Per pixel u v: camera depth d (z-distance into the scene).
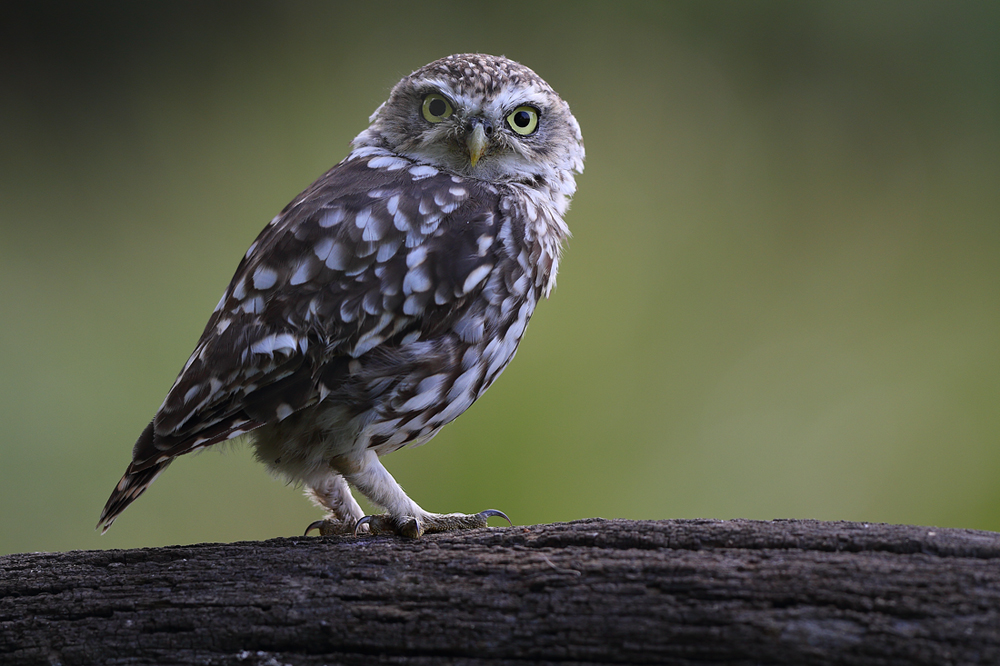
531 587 4.63
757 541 4.73
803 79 15.50
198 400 5.64
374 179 6.36
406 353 5.81
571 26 15.50
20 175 14.62
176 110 15.19
